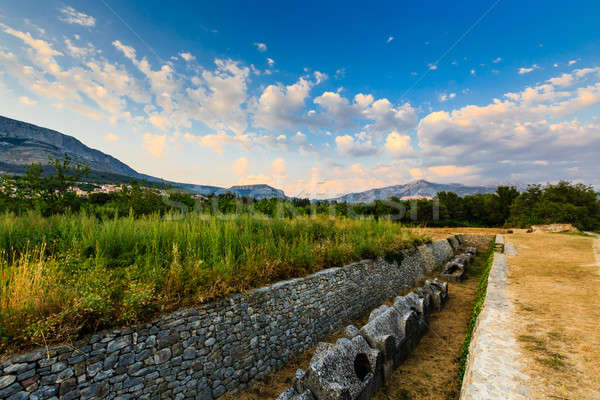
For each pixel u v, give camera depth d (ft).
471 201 192.24
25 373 11.75
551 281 27.66
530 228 120.06
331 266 32.40
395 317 24.44
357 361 18.39
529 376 10.97
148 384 15.35
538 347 13.39
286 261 27.50
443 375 20.59
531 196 184.75
